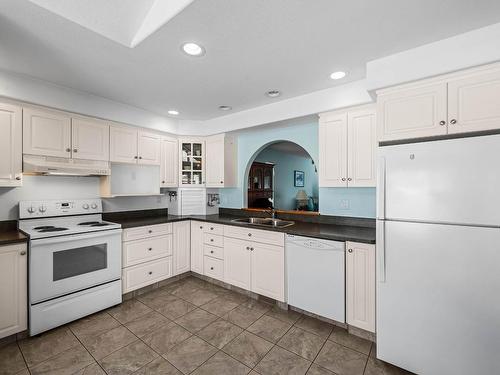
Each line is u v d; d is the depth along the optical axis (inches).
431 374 63.2
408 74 69.0
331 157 99.6
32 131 90.2
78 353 74.5
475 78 61.3
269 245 103.2
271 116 115.6
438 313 62.0
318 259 89.5
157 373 67.0
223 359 72.6
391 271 68.2
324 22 58.1
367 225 103.8
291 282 96.8
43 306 83.4
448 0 51.4
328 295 87.7
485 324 56.7
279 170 252.4
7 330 77.1
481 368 57.2
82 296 92.9
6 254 77.3
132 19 63.0
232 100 111.4
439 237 61.6
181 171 144.7
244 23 58.2
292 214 124.8
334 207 112.7
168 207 151.3
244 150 149.4
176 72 83.9
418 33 62.2
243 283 112.6
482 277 56.9
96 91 100.5
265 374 67.0
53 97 93.4
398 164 67.1
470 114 61.4
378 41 65.8
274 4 52.0
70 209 109.5
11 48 68.4
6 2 50.5
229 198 155.5
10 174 85.0
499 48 58.0
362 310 80.9
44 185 105.1
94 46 67.6
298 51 71.0
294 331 86.3
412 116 69.0
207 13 54.6
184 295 114.4
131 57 73.6
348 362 71.6
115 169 126.2
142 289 117.0
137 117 121.4
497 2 51.8
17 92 85.0
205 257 129.2
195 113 130.8
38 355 73.3
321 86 96.2
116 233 104.0
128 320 93.0
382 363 71.2
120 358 72.6
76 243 91.8
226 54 72.4
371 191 103.7
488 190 56.2
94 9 58.3
